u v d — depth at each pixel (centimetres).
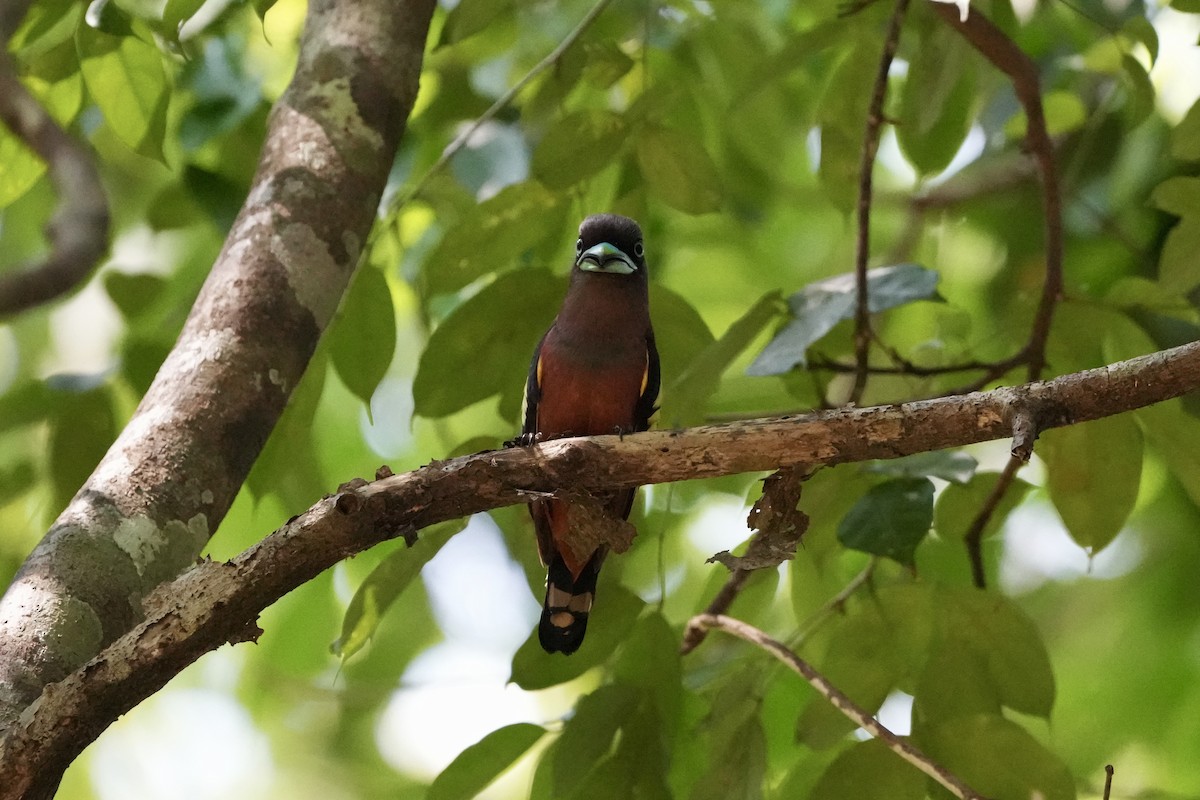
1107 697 1597
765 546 822
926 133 1254
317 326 891
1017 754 936
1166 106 1444
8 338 1655
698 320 1122
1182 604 1586
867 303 1037
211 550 1420
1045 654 991
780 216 1822
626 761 988
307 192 918
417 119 1445
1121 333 1122
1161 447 1049
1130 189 1470
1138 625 1611
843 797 940
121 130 1081
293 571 726
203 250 1468
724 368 998
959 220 1608
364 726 1772
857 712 917
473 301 1076
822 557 1091
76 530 757
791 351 988
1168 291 1051
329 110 954
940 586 1016
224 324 855
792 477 802
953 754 945
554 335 1059
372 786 1786
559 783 965
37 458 1221
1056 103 1470
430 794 981
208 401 824
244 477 830
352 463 1661
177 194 1364
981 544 1177
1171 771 1556
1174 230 1047
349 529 730
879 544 943
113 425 1134
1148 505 1542
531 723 996
